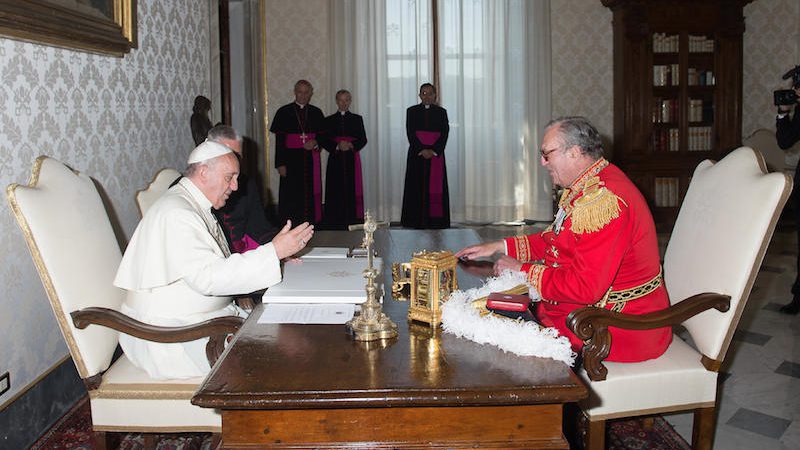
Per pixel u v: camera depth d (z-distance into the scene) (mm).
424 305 1965
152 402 2291
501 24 8953
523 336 1717
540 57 9008
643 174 8516
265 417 1531
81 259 2357
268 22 8898
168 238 2291
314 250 2949
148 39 4336
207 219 2555
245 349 1755
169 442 2934
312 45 8922
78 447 2865
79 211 2443
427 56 8953
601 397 2264
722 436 2998
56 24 3047
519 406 1555
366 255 2955
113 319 2238
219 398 1467
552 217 9156
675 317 2207
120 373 2375
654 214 8578
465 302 1979
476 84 9039
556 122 2439
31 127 2965
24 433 2854
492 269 2691
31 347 2949
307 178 7969
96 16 3504
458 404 1494
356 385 1522
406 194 8508
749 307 5035
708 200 2521
